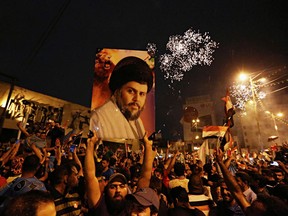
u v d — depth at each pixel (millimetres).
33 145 4012
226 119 5184
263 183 4328
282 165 5262
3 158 4078
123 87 3426
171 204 4098
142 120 3342
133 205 2268
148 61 3582
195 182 4434
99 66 3484
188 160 12156
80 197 3406
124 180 2652
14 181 2721
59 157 4645
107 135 3201
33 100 20641
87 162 2750
